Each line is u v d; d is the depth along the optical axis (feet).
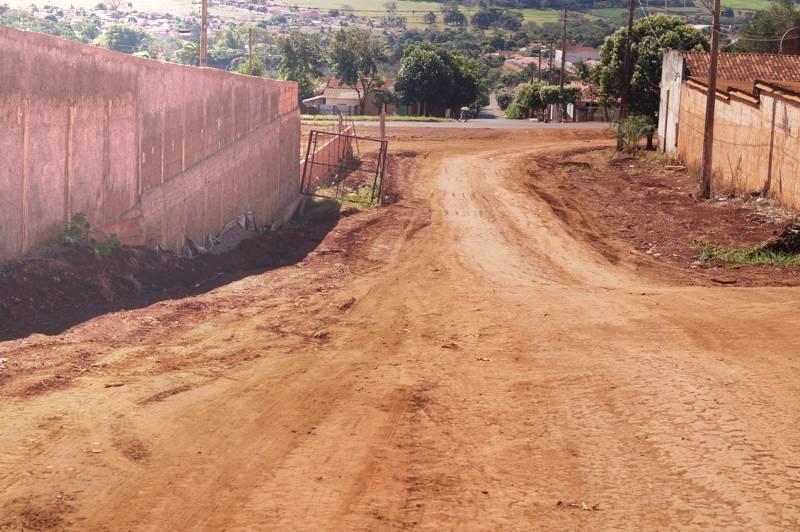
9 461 22.39
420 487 22.13
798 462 23.67
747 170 108.78
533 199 113.39
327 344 39.11
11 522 19.08
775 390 30.71
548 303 50.34
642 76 182.80
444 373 34.01
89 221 47.16
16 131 39.88
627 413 28.43
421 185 123.85
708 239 81.76
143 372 31.76
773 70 148.77
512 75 504.02
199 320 42.16
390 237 83.41
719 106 120.57
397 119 228.02
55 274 41.70
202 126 64.85
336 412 28.30
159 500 20.63
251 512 20.24
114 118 49.37
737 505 20.97
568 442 25.73
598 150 173.27
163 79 56.24
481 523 19.99
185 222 61.31
